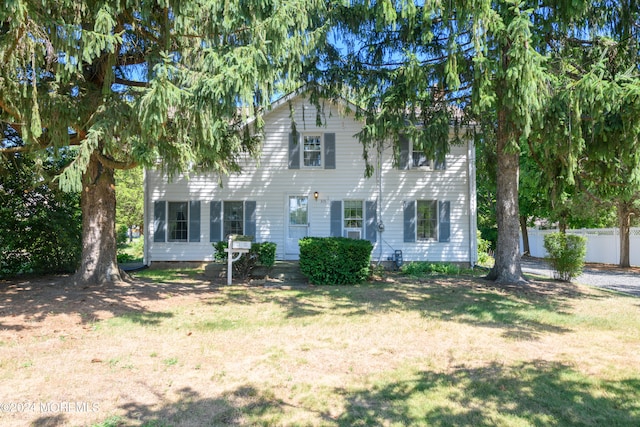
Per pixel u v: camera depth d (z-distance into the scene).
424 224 14.15
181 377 3.98
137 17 7.03
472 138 10.84
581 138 7.27
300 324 6.07
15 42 5.04
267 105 6.91
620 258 16.92
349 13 8.43
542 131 7.82
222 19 6.05
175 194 14.10
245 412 3.27
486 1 6.53
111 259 9.41
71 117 6.64
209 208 14.12
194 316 6.55
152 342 5.10
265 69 6.13
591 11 7.92
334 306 7.41
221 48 6.00
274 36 6.04
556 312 6.97
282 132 14.15
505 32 6.86
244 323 6.11
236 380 3.92
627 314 6.87
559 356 4.69
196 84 5.75
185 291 8.89
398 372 4.16
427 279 11.03
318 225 14.04
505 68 7.23
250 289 9.30
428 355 4.71
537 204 20.48
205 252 14.04
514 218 10.14
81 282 8.95
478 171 14.37
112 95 6.56
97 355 4.58
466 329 5.84
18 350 4.69
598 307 7.44
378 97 9.12
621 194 9.30
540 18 8.01
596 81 6.66
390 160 14.04
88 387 3.70
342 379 3.97
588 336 5.53
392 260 13.85
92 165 8.97
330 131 14.05
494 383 3.86
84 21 6.09
